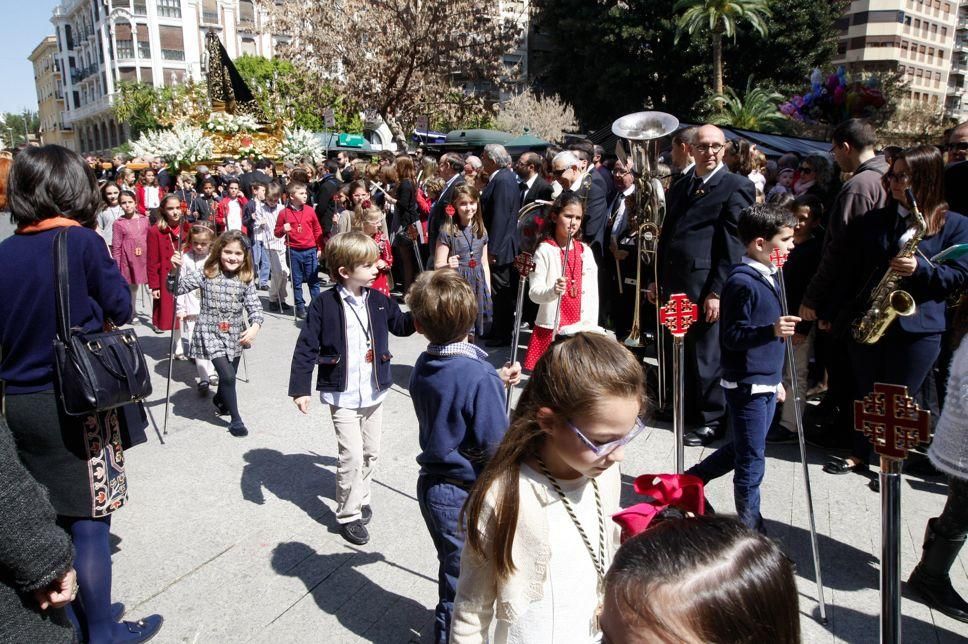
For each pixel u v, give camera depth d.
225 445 4.86
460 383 2.42
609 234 6.59
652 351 6.57
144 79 58.09
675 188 5.06
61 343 2.47
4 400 2.52
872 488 4.07
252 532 3.69
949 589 3.00
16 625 1.66
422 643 2.85
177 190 11.49
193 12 58.38
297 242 8.63
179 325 6.48
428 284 2.47
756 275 3.21
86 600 2.64
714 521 1.05
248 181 12.64
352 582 3.25
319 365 3.50
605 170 7.82
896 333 3.50
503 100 37.72
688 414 5.18
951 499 2.91
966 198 4.46
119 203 8.84
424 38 20.86
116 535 3.66
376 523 3.78
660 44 30.95
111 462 2.68
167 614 3.02
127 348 2.65
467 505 1.68
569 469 1.66
